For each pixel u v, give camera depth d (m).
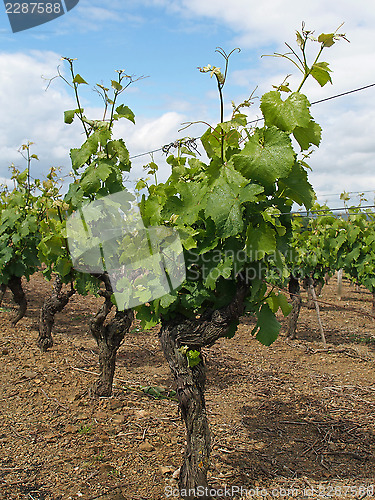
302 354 8.27
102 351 5.41
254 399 5.89
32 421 4.76
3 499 3.41
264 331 3.68
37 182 8.28
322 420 5.30
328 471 4.12
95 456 4.11
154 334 8.98
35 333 8.34
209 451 3.55
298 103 3.04
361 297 15.39
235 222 3.04
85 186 4.48
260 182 3.06
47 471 3.84
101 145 4.46
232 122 3.23
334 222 9.55
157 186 4.10
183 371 3.62
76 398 5.39
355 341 9.41
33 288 13.33
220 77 2.99
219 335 3.52
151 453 4.21
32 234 8.04
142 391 5.86
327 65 2.96
